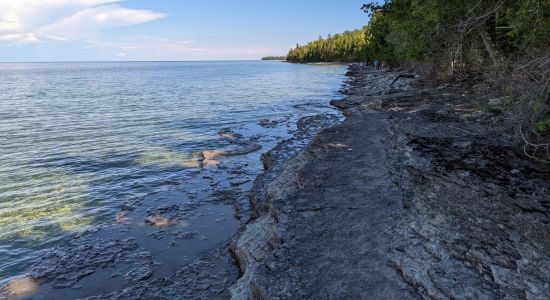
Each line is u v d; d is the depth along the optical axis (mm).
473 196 6984
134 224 10172
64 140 20531
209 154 16891
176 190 12594
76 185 13344
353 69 91938
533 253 5203
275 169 13766
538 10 10531
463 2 15633
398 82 35844
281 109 32375
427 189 7828
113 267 8133
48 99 42250
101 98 43125
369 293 5215
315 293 5285
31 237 9523
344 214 7488
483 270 5199
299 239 6688
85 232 9742
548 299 4441
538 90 8930
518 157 8766
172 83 71812
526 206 6305
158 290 7273
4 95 47438
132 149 18438
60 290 7379
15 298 7148
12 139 20734
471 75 23609
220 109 32969
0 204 11656
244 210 10852
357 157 11133
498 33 16406
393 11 24438
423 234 6293
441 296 4902
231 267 7980
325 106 33281
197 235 9539
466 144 10195
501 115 12102
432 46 18828
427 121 13805
